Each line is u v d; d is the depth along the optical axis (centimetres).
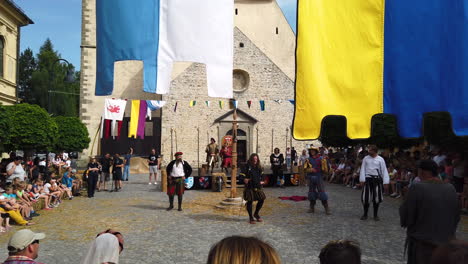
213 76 518
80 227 855
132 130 2058
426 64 448
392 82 451
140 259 607
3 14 1856
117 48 511
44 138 1512
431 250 371
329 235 770
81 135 2325
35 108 1520
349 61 454
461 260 136
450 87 444
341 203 1205
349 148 2284
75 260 602
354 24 454
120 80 2828
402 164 1337
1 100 1861
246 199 883
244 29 3006
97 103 2794
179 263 586
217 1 518
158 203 1209
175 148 2634
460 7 444
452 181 1064
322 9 454
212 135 2691
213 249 147
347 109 453
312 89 449
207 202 1232
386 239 735
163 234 781
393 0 450
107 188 1628
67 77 1955
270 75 2792
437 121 1598
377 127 1880
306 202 1235
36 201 1030
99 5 517
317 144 2817
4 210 841
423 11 448
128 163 1992
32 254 320
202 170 1659
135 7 510
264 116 2769
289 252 643
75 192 1380
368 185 914
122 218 959
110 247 303
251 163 889
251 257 139
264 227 848
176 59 513
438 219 375
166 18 512
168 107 2642
